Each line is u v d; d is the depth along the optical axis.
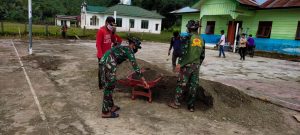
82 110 5.25
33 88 6.61
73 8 75.81
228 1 21.95
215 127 4.78
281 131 4.82
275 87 8.35
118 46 4.83
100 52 6.32
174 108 5.55
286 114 5.68
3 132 4.18
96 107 5.45
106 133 4.28
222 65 12.62
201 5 24.77
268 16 21.23
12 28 31.38
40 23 57.19
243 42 15.34
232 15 21.67
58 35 26.36
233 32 23.97
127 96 6.20
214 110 5.47
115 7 45.38
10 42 18.88
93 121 4.73
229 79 9.20
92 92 6.47
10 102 5.52
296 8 18.95
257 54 19.73
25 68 9.09
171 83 6.33
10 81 7.21
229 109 5.59
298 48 19.02
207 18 26.72
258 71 11.50
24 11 60.97
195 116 5.22
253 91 7.55
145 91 6.15
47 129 4.34
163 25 56.97
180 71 5.36
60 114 5.00
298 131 4.89
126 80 6.06
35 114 4.93
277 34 20.64
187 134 4.42
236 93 6.10
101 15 45.25
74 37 26.44
